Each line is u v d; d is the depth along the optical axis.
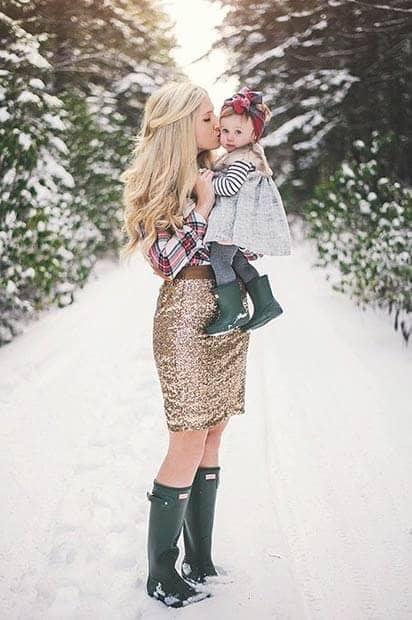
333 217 8.27
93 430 4.26
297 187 13.99
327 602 2.54
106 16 13.44
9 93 7.29
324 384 5.00
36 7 10.80
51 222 7.00
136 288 9.20
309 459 3.76
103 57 13.15
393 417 4.33
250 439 4.06
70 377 5.34
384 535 2.99
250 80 14.04
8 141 6.77
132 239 2.56
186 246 2.38
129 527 3.06
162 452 3.90
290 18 12.64
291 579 2.67
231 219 2.37
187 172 2.37
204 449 2.61
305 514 3.17
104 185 11.26
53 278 7.23
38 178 7.28
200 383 2.44
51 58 11.55
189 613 2.46
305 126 12.33
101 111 12.23
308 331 6.57
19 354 6.08
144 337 6.52
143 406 4.67
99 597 2.56
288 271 10.34
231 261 2.44
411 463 3.68
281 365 5.50
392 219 7.19
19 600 2.56
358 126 11.45
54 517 3.18
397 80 10.61
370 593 2.59
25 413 4.56
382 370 5.30
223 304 2.39
